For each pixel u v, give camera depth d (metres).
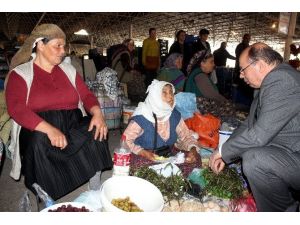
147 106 2.95
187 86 4.69
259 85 2.41
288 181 2.19
